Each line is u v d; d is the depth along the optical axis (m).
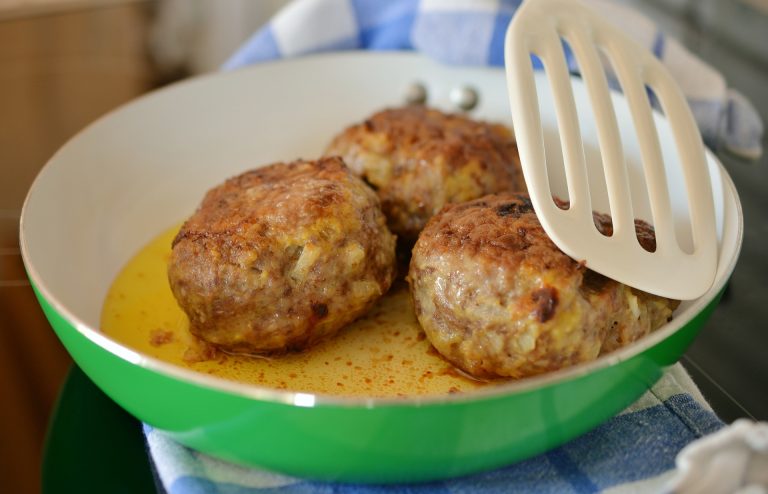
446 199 0.40
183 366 0.36
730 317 0.38
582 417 0.31
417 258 0.36
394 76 0.49
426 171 0.40
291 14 0.50
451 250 0.34
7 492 0.32
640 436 0.33
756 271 0.40
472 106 0.48
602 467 0.32
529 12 0.36
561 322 0.33
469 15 0.47
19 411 0.35
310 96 0.48
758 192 0.45
